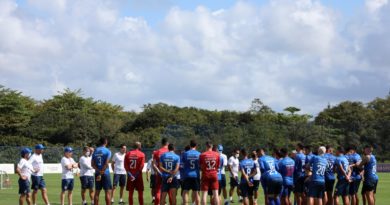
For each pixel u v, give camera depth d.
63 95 89.81
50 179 44.59
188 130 63.25
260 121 79.00
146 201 25.05
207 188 18.09
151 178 22.39
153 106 88.62
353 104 86.19
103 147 19.44
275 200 18.25
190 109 91.62
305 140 64.62
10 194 28.31
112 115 92.38
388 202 25.05
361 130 70.62
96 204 19.41
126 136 78.50
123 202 23.00
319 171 17.53
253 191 19.75
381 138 69.19
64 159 20.94
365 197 19.77
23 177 18.73
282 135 64.69
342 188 18.64
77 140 78.00
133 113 99.25
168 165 18.25
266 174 18.17
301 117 84.69
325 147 19.55
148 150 61.34
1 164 53.44
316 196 17.64
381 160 67.81
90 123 79.75
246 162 19.36
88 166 21.22
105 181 19.36
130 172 19.34
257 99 86.56
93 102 95.81
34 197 20.48
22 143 72.75
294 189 19.42
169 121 84.31
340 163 18.55
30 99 89.69
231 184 23.73
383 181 43.75
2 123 76.81
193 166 18.08
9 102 77.81
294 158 20.11
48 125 79.69
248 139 62.19
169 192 18.38
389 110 86.38
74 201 24.83
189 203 23.66
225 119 85.75
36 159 20.48
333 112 84.94
